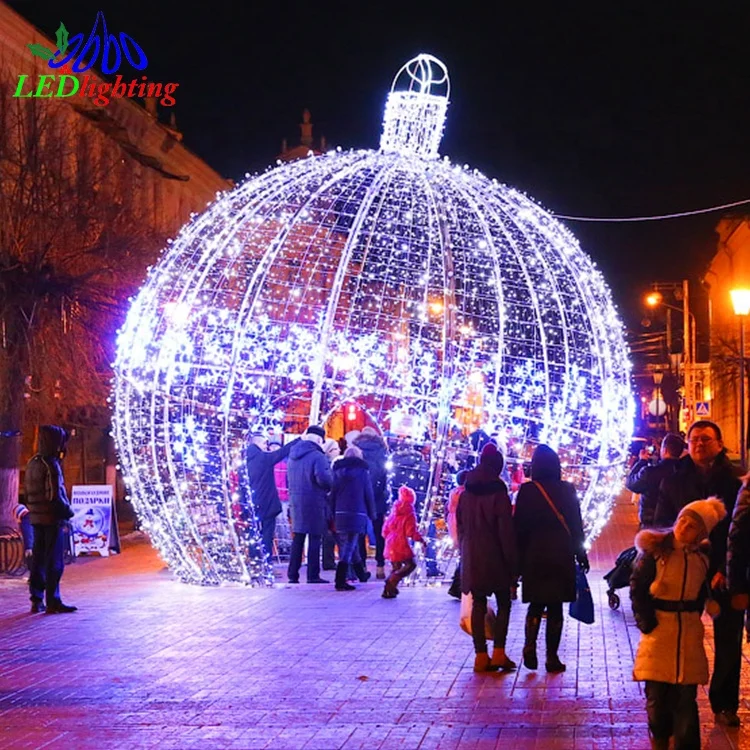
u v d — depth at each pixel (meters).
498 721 7.70
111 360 20.25
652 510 11.02
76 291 19.36
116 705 8.40
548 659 9.36
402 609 12.94
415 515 14.40
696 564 6.54
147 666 9.82
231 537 15.43
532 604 9.34
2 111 18.94
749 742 7.05
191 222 16.02
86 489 20.06
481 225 15.16
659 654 6.49
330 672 9.42
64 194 19.27
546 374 14.94
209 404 16.33
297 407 19.17
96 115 26.41
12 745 7.34
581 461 15.68
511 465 15.75
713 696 7.51
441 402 14.94
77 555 19.84
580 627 11.62
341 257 15.54
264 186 15.60
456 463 15.16
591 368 15.43
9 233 18.44
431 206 15.09
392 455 15.86
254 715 8.01
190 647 10.69
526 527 9.42
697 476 8.16
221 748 7.16
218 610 13.07
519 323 15.12
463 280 14.95
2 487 18.72
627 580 12.52
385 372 16.02
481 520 9.44
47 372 19.20
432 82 15.68
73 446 27.58
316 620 12.19
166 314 15.45
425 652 10.27
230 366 15.19
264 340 16.86
